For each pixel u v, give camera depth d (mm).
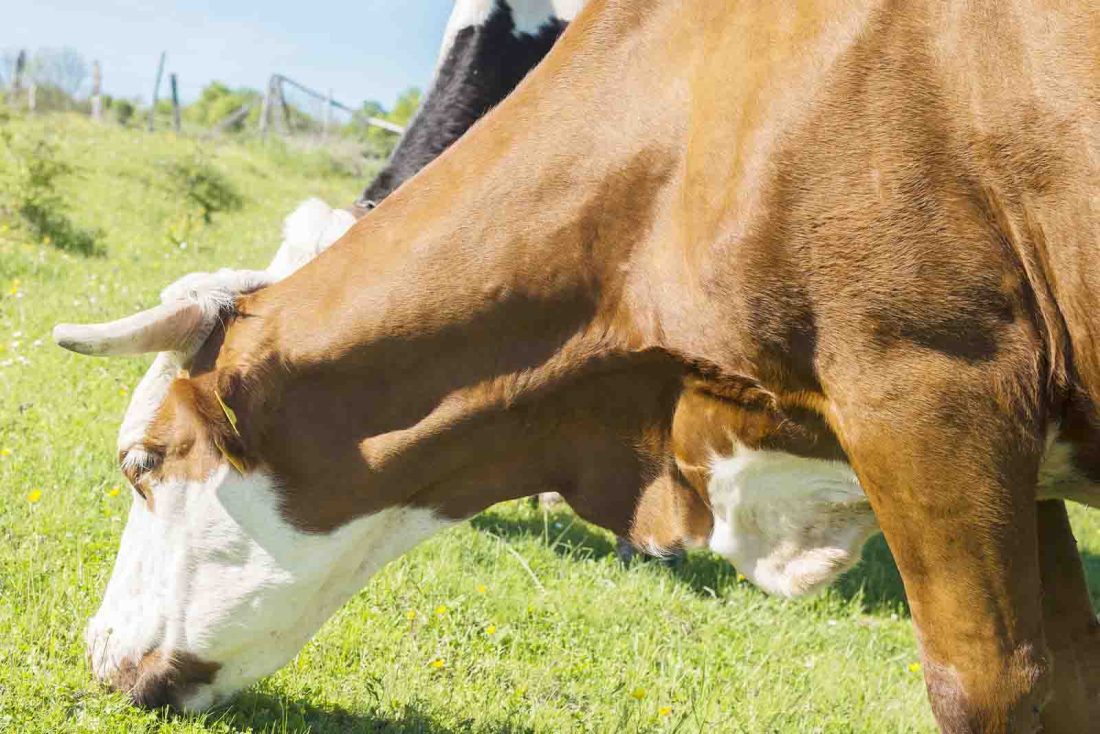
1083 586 3400
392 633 4547
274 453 3412
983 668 2869
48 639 3873
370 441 3393
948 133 2713
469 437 3367
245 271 3619
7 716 3383
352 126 37438
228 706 3721
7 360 7152
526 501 6969
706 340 3057
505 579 5512
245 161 25688
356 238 3412
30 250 11328
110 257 12117
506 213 3227
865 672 5352
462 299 3250
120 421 6578
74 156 18703
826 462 3131
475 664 4422
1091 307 2686
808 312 2887
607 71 3205
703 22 3088
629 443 3383
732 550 3414
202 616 3531
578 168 3176
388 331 3297
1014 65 2654
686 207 3023
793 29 2873
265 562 3486
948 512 2816
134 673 3629
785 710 4582
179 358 3523
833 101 2783
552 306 3225
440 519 3559
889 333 2795
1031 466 2818
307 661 4164
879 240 2764
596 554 6367
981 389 2764
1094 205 2615
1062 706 3379
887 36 2752
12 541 4742
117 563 3723
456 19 6797
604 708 4270
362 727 3777
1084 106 2594
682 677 4738
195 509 3502
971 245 2721
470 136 3377
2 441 5871
